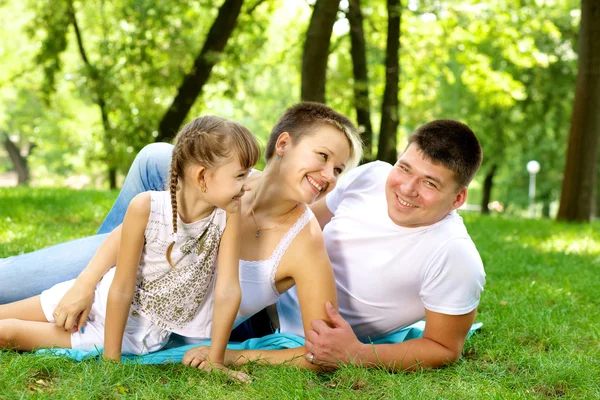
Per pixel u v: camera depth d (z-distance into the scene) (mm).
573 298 5199
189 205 3141
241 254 3322
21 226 6844
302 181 3166
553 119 25000
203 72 15242
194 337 3412
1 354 2955
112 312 3049
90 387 2703
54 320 3293
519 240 9039
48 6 16984
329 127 3156
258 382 2943
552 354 3607
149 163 4102
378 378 3059
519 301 4949
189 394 2771
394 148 15180
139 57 15266
